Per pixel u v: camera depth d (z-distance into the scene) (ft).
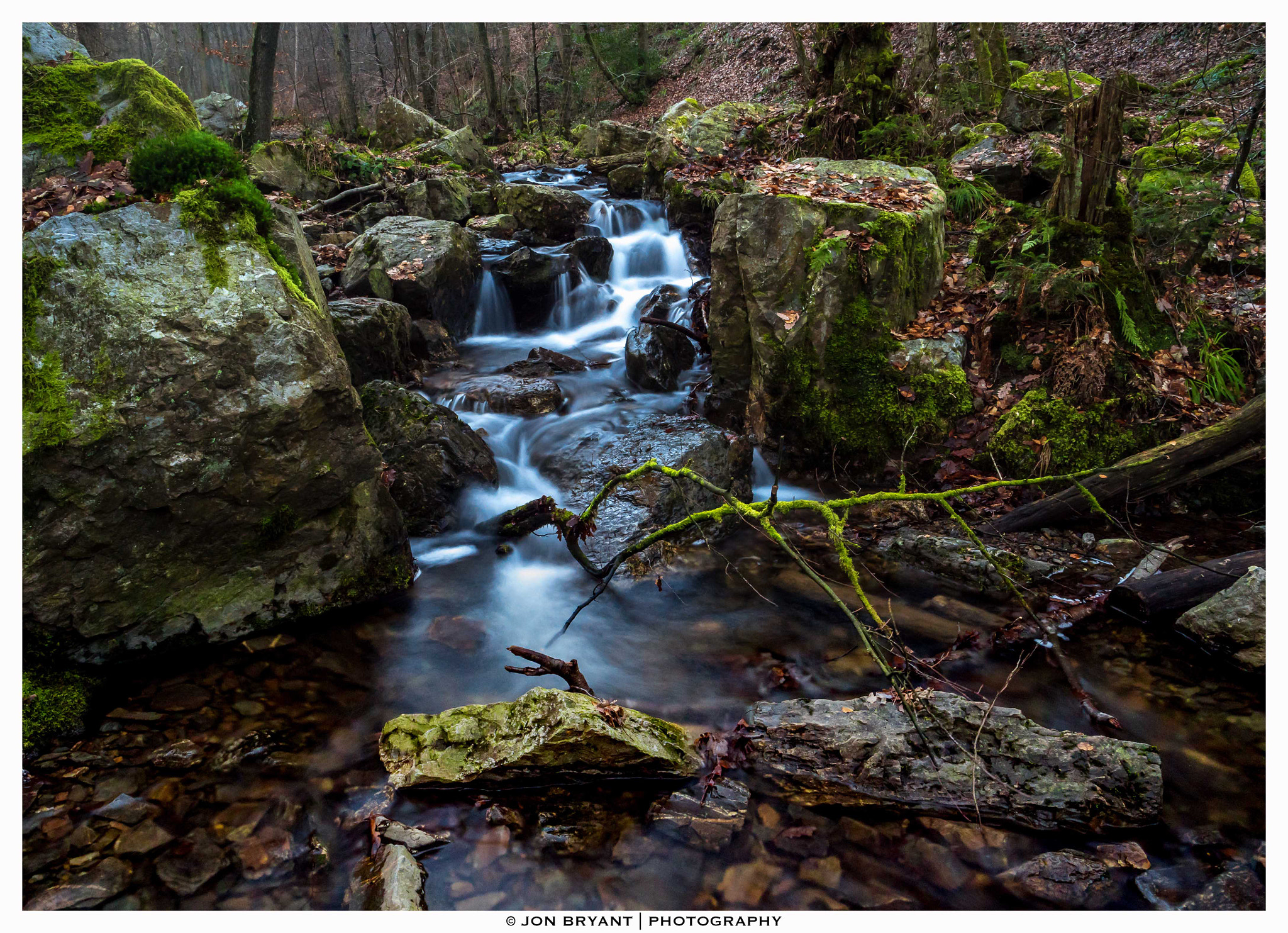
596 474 17.49
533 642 12.73
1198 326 18.24
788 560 15.30
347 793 9.17
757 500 17.98
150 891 7.68
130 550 10.94
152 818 8.61
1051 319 18.20
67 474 10.16
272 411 11.38
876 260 17.90
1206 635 11.54
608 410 21.35
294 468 11.97
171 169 11.62
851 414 17.94
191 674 11.35
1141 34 46.03
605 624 13.29
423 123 54.08
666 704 11.04
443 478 16.75
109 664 11.24
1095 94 18.13
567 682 11.24
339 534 13.10
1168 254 20.99
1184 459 15.08
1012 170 26.71
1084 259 18.29
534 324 30.09
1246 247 21.52
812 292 17.95
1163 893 7.68
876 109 28.58
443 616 13.38
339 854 8.29
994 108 36.55
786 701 10.39
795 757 9.53
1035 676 11.31
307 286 13.57
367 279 25.09
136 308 10.56
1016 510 15.99
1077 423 16.57
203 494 11.23
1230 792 9.04
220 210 11.64
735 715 10.73
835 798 9.05
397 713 10.78
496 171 48.60
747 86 65.00
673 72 78.28
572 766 9.29
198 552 11.64
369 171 39.70
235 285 11.23
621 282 33.71
